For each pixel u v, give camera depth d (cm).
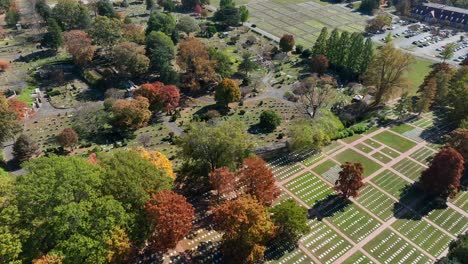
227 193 10819
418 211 11075
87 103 15625
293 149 13250
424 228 10512
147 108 14725
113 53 18512
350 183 10800
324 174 12369
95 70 18762
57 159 8438
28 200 7488
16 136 13938
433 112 16275
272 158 13100
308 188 11762
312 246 9831
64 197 7606
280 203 10806
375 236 10212
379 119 15525
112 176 8450
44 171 7900
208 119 15488
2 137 12781
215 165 11212
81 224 7556
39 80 18100
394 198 11500
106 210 7775
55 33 19688
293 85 18288
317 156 13212
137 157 9288
